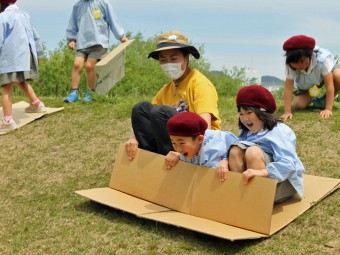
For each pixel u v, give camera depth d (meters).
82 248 3.56
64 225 3.90
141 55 11.57
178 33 4.41
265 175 3.58
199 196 3.77
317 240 3.46
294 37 5.98
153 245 3.52
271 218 3.54
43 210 4.21
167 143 4.20
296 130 5.64
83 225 3.88
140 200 4.12
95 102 7.01
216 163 3.84
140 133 4.34
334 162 4.82
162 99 4.65
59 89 9.88
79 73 7.18
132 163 4.27
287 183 3.82
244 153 3.70
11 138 5.88
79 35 7.12
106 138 5.74
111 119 6.29
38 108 6.54
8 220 4.07
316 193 4.04
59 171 5.04
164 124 4.16
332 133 5.46
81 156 5.34
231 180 3.63
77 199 4.39
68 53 10.55
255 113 3.77
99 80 7.22
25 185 4.76
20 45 6.03
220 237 3.31
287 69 6.08
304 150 5.12
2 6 6.21
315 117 6.00
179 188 3.92
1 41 5.94
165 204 3.97
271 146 3.74
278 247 3.39
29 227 3.91
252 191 3.53
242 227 3.53
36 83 9.91
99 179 4.83
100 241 3.63
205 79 4.42
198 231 3.41
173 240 3.56
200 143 3.83
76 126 6.12
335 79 6.14
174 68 4.38
